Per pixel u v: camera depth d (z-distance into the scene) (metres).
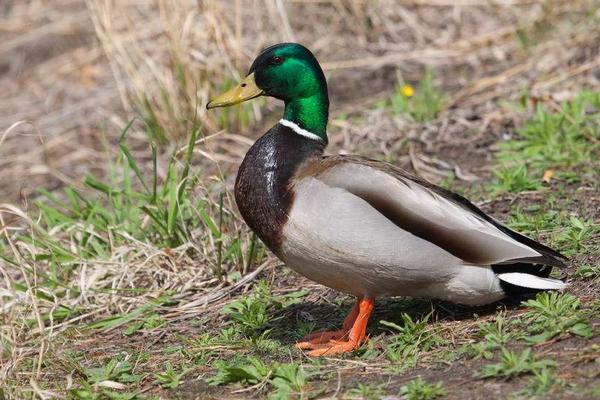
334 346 8.22
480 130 13.16
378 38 17.33
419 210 7.76
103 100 16.81
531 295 8.33
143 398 7.78
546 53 15.22
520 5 17.31
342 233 7.76
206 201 11.19
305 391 7.42
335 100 15.39
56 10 20.92
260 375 7.79
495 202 11.03
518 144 12.43
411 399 6.89
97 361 8.96
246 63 15.51
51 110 16.97
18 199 13.94
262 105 15.29
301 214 7.93
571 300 7.97
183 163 13.72
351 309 9.32
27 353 9.09
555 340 7.45
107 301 10.19
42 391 7.90
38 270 10.53
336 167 8.09
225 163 13.66
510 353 7.25
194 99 14.45
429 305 8.90
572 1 16.61
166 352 8.88
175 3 14.47
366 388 7.21
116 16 16.89
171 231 10.77
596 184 10.87
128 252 10.73
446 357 7.61
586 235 9.40
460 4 17.78
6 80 18.66
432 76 15.52
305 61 8.69
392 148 13.12
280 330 9.09
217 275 10.39
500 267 7.97
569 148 11.99
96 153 14.99
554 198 10.67
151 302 10.06
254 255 10.67
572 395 6.59
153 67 14.54
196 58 14.53
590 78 13.97
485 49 16.25
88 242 11.12
